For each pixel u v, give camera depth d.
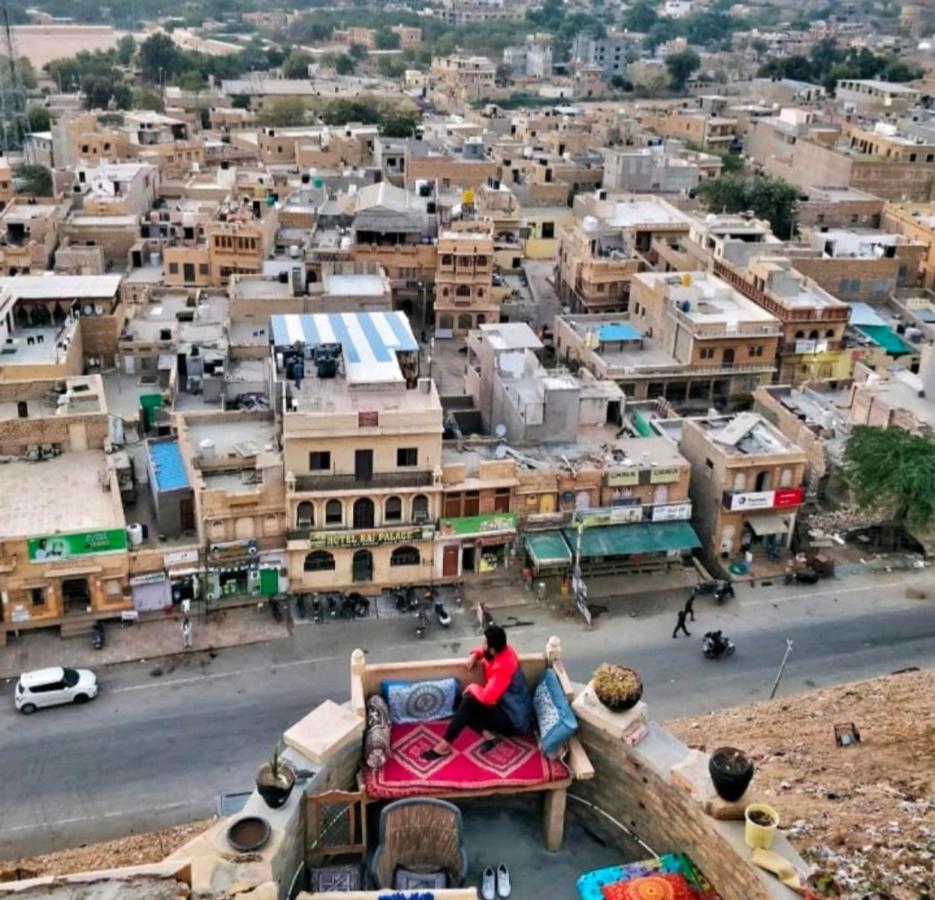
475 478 67.69
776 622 66.81
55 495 65.69
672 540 70.19
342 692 59.38
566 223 135.00
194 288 106.19
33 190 149.62
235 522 64.69
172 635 63.31
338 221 124.56
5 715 56.81
